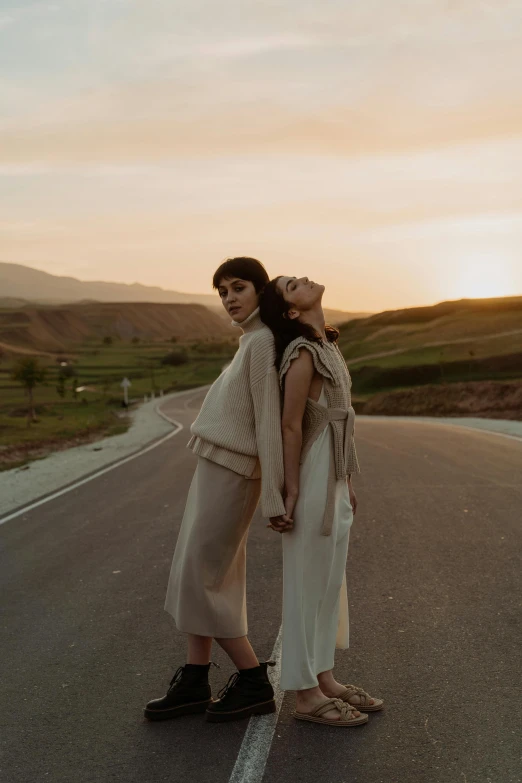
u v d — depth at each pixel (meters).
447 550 6.65
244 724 3.48
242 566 3.66
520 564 6.07
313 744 3.24
